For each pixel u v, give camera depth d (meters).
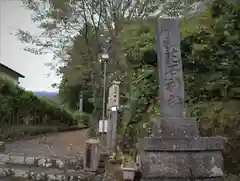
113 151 9.56
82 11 15.73
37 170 7.04
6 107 13.15
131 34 11.59
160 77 6.24
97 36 16.61
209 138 5.71
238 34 7.79
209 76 8.12
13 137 13.07
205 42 8.32
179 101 6.05
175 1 13.57
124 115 11.41
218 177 5.62
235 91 7.48
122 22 15.36
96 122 16.52
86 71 18.31
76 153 8.67
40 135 16.77
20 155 7.87
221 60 7.95
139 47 9.89
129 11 15.64
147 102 9.56
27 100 16.45
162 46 6.30
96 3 15.55
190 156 5.65
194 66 8.48
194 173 5.57
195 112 7.50
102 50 16.70
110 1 15.58
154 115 8.48
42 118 19.77
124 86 12.38
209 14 8.88
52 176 6.71
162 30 6.37
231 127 6.61
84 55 17.86
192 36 8.68
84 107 31.94
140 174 6.01
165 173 5.55
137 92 9.86
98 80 16.73
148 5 15.02
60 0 15.16
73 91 28.86
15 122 14.68
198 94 8.20
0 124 12.66
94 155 7.05
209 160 5.66
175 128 5.83
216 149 5.70
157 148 5.62
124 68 12.45
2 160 7.73
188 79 8.38
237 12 8.02
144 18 14.50
